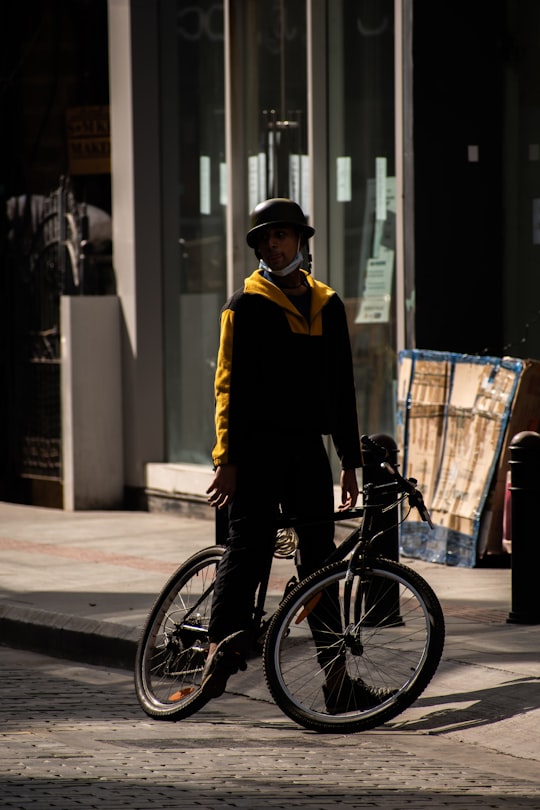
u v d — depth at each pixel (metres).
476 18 27.66
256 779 13.71
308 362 16.36
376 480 19.64
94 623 21.23
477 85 27.72
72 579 25.44
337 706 16.20
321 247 30.64
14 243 38.47
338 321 16.67
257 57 32.31
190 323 34.41
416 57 27.44
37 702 17.97
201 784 13.47
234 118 32.75
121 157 34.97
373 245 29.42
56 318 37.19
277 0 31.70
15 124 38.06
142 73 34.59
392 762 14.69
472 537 25.73
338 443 16.83
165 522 33.12
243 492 16.34
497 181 27.86
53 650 21.67
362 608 16.20
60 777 13.69
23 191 38.09
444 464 26.61
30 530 32.19
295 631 16.45
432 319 27.66
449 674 17.91
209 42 33.59
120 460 35.59
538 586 20.62
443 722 16.42
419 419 27.11
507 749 15.43
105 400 35.34
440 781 13.88
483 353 27.88
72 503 35.44
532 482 20.44
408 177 27.61
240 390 16.25
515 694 16.86
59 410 37.09
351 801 12.92
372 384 29.62
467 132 27.70
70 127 36.56
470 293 27.81
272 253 16.28
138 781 13.55
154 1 34.56
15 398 38.56
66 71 36.66
